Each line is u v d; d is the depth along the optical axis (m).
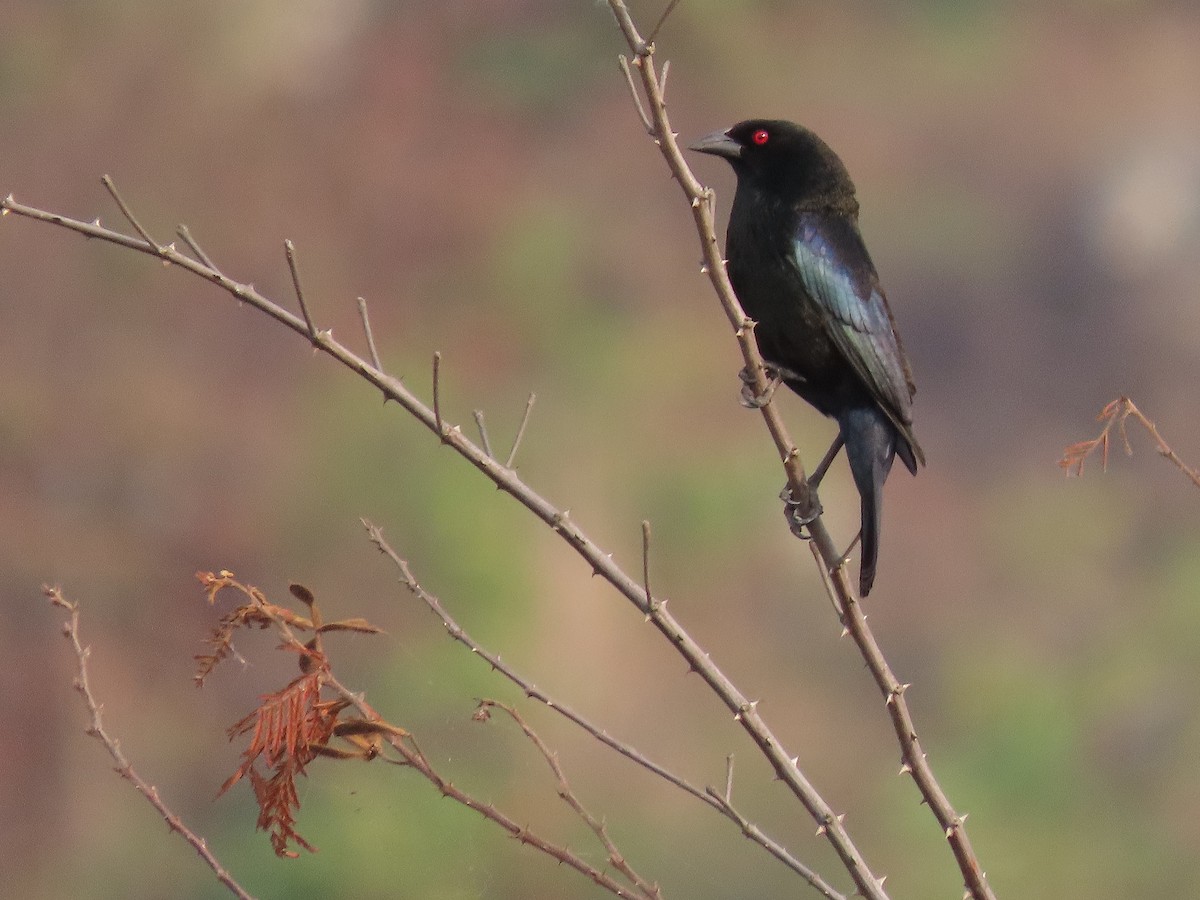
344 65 28.61
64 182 26.44
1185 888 16.30
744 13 30.05
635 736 16.83
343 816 10.82
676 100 29.36
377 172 27.59
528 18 29.67
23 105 26.88
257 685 15.31
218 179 26.78
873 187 28.50
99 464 20.34
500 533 18.69
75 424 21.03
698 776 16.27
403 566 4.56
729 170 27.73
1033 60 30.30
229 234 26.00
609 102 29.05
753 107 29.53
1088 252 26.98
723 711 17.64
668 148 4.38
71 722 15.61
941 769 17.66
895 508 22.27
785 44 30.31
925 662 20.25
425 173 27.50
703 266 4.52
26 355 22.22
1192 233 26.89
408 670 10.94
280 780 4.12
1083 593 21.44
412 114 28.30
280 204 26.38
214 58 28.11
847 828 16.34
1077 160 28.42
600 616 18.30
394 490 19.58
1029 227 27.62
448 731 9.65
